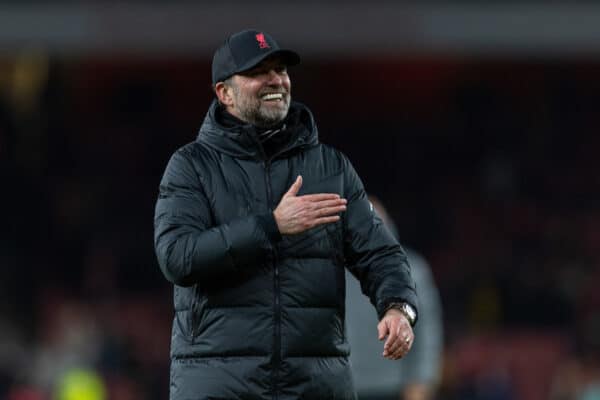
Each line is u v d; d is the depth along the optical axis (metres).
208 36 74.19
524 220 93.62
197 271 15.14
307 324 15.55
